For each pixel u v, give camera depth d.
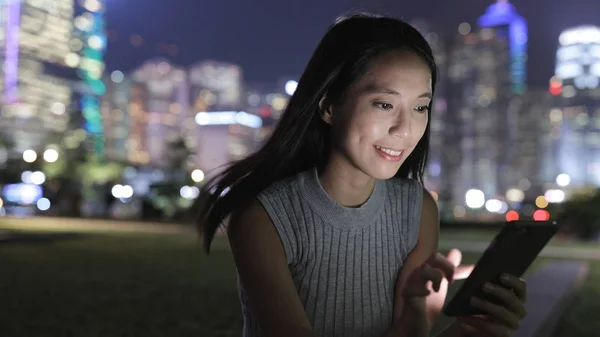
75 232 20.22
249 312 1.25
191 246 15.01
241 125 145.38
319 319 1.24
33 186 50.97
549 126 193.00
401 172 1.48
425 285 1.14
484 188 180.00
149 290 7.37
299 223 1.22
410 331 1.17
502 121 192.50
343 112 1.20
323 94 1.23
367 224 1.26
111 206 42.03
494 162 185.75
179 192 37.88
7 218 31.84
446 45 198.12
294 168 1.34
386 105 1.16
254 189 1.27
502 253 1.04
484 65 197.00
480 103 193.12
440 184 171.50
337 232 1.24
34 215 38.31
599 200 20.08
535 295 6.42
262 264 1.19
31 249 13.66
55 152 43.00
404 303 1.20
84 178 48.59
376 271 1.28
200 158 142.25
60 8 148.88
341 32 1.24
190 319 5.48
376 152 1.18
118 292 7.18
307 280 1.24
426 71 1.18
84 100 147.62
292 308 1.15
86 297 6.77
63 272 9.24
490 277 1.06
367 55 1.16
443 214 35.34
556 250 15.32
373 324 1.27
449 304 1.09
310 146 1.34
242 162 1.32
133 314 5.73
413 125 1.18
